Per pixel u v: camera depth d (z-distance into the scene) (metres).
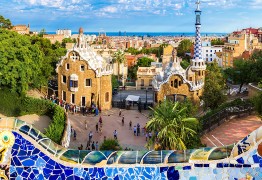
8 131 10.46
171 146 34.81
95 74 74.50
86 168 10.62
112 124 64.38
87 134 57.72
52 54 85.50
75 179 10.59
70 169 10.60
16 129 10.50
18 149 10.49
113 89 98.25
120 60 126.12
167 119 35.94
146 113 73.12
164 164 10.52
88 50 76.50
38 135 10.70
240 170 10.27
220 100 66.44
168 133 34.94
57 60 84.31
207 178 10.40
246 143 10.31
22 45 67.44
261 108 47.62
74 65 75.12
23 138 10.52
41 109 58.78
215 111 51.62
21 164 10.49
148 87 107.50
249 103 55.38
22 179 10.50
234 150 10.38
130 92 102.81
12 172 10.45
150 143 36.97
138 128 57.53
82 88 75.31
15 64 61.00
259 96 48.62
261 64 94.06
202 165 10.40
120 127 62.47
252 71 93.31
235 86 115.81
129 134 58.06
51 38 167.50
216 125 50.72
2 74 60.25
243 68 95.88
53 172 10.57
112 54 137.12
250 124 51.75
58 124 43.91
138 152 10.80
